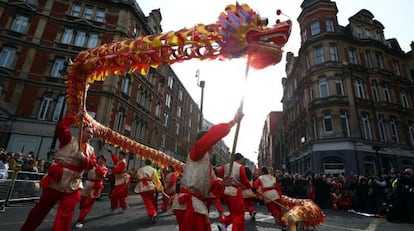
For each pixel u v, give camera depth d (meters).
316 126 21.05
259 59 2.16
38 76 18.55
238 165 4.79
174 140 35.94
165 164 4.26
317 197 12.22
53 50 19.33
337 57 21.94
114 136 4.16
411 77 25.62
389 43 26.66
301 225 4.56
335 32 22.31
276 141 43.88
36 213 2.84
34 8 19.66
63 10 20.39
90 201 5.29
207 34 2.29
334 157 19.47
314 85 21.80
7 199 7.06
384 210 9.19
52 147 11.91
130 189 15.17
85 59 2.89
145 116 24.94
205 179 2.26
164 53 2.45
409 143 22.05
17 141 17.00
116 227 5.30
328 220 7.98
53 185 2.88
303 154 23.50
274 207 5.96
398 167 20.28
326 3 23.33
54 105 18.42
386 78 23.19
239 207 4.45
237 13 2.23
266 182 6.23
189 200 2.16
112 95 19.08
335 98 20.45
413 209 7.82
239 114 2.21
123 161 7.53
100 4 21.30
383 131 21.36
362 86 21.97
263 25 2.23
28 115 17.70
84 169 3.13
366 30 24.94
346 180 12.50
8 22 18.70
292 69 30.09
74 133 16.86
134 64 2.62
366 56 23.38
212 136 2.18
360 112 20.80
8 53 18.34
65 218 2.87
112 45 2.75
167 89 32.47
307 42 23.05
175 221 6.19
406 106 24.06
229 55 2.27
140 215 7.03
